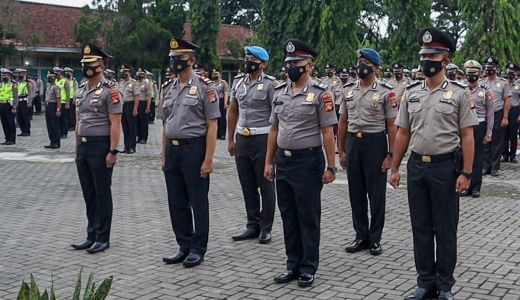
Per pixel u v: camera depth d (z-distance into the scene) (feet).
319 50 81.35
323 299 16.80
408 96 16.84
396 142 17.38
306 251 18.11
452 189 16.20
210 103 19.90
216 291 17.52
